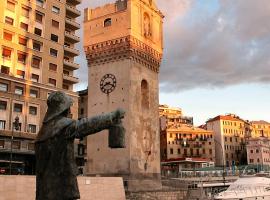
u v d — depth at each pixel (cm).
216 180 8075
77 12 8794
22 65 7225
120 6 6888
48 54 7719
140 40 6856
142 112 6662
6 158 6494
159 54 7431
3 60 6944
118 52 6719
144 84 7006
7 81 6800
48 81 7638
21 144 6706
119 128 654
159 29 7619
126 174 6088
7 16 7112
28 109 7006
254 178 5512
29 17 7494
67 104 729
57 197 670
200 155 14550
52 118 714
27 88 7088
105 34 6919
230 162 15512
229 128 16062
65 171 678
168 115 17475
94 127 660
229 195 5138
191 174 8512
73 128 674
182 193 6334
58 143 685
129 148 6156
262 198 5228
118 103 6506
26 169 6794
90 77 6975
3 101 6662
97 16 7131
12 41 7119
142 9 7062
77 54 8544
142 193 5828
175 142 14400
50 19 7900
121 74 6612
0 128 6556
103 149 6450
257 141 15088
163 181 7188
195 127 15700
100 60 6912
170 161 11088
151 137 6762
